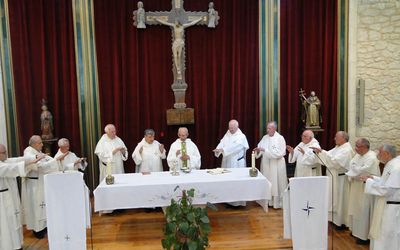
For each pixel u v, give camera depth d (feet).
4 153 14.52
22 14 19.65
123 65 20.76
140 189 15.15
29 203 16.12
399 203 12.72
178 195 15.28
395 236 12.76
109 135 18.80
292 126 21.95
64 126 20.86
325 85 21.58
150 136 18.86
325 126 21.83
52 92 20.52
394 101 21.33
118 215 18.43
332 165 16.25
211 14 20.34
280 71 21.56
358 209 15.03
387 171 12.84
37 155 15.51
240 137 18.76
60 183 13.35
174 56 20.43
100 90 20.81
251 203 19.79
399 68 21.08
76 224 13.61
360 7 20.98
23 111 20.21
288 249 14.66
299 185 13.30
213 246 14.93
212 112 21.74
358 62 21.35
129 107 21.22
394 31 20.93
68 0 20.10
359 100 21.47
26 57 19.89
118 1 20.39
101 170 18.97
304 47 21.45
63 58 20.39
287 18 21.25
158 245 15.14
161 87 21.31
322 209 13.51
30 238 16.28
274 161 18.92
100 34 20.49
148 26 20.71
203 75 21.36
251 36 21.34
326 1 21.07
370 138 21.70
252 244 15.08
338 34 21.11
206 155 21.94
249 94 21.77
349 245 15.01
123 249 14.83
